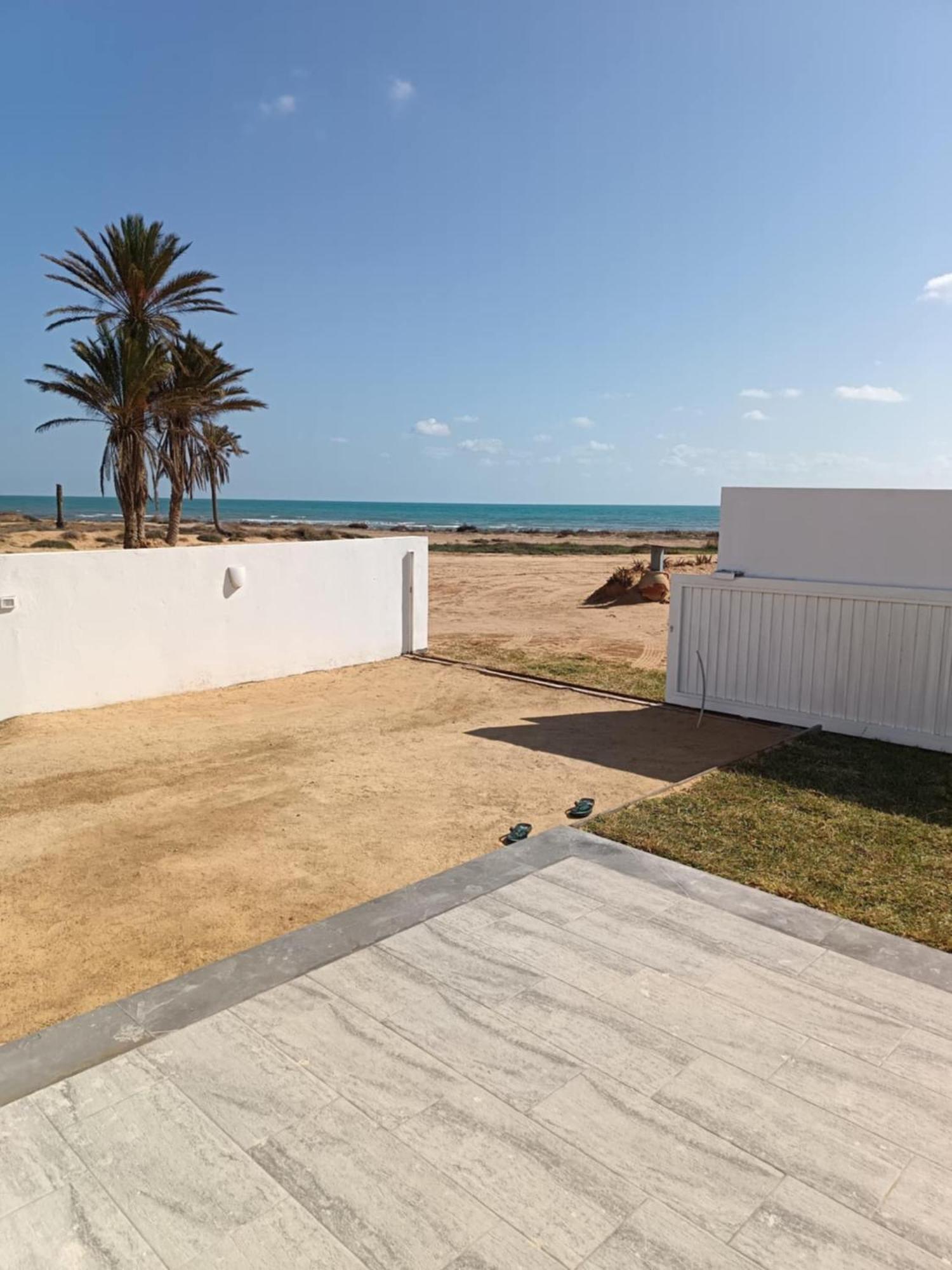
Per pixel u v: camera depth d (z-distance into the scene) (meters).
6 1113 2.66
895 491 7.25
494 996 3.32
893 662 7.23
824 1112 2.69
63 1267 2.12
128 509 20.94
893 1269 2.13
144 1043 3.02
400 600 11.95
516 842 4.96
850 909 4.10
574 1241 2.20
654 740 7.62
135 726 8.05
